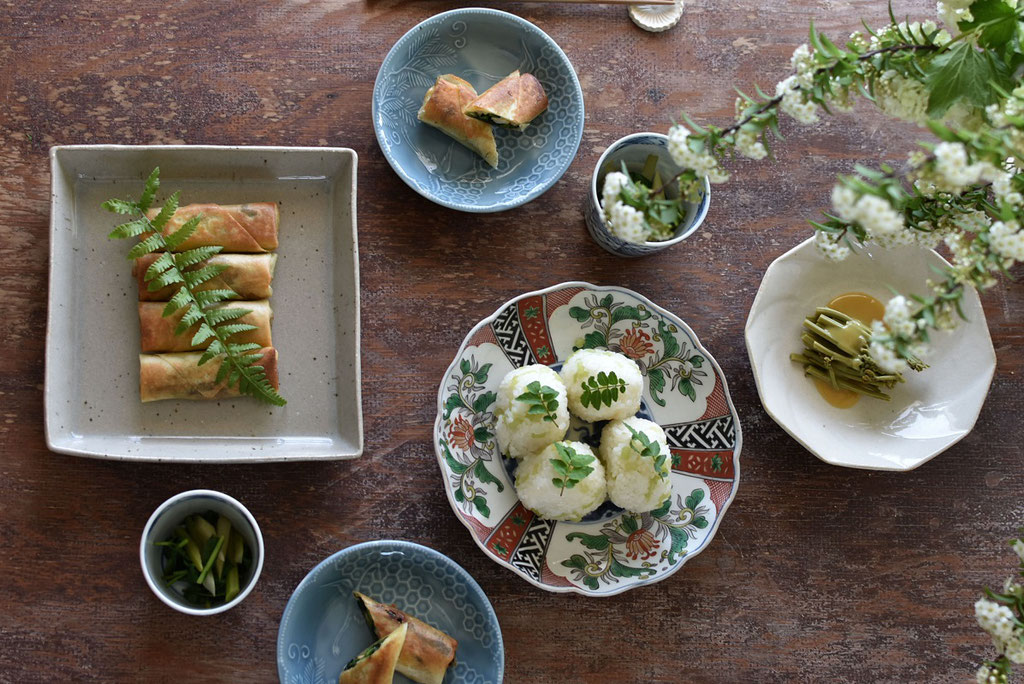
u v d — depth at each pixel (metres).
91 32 0.99
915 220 0.80
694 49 1.03
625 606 0.98
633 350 0.99
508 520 0.96
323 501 0.97
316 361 0.97
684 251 1.01
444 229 1.00
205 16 0.99
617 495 0.94
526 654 0.97
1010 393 1.02
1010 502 1.01
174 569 0.93
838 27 1.03
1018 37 0.79
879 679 0.99
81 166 0.95
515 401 0.93
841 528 1.00
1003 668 0.85
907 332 0.75
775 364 0.99
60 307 0.93
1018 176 0.75
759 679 0.99
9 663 0.94
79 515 0.95
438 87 0.97
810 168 1.02
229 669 0.95
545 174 0.99
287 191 0.97
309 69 1.00
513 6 1.02
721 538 0.99
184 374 0.93
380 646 0.91
